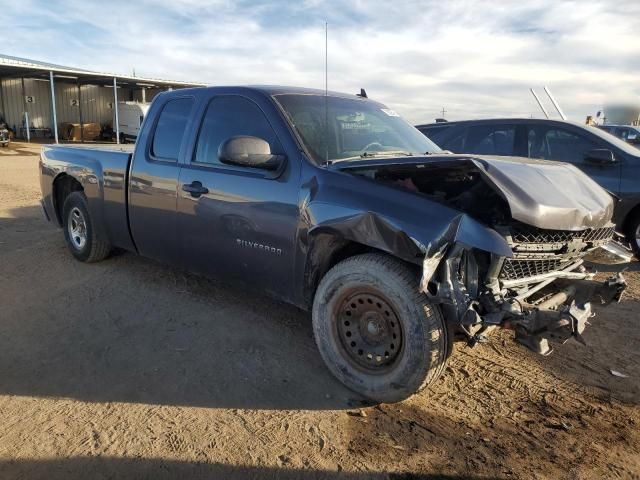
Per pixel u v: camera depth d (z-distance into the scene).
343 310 3.24
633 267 6.18
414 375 2.89
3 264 5.60
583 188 3.24
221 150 3.37
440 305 2.85
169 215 4.30
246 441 2.73
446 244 2.71
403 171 3.07
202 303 4.56
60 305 4.48
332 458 2.62
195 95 4.32
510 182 2.78
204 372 3.41
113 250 5.76
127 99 40.41
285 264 3.49
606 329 4.32
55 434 2.74
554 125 6.75
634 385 3.44
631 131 11.30
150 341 3.83
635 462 2.65
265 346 3.79
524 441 2.80
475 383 3.41
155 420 2.88
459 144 7.39
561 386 3.40
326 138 3.69
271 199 3.51
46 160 5.97
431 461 2.62
